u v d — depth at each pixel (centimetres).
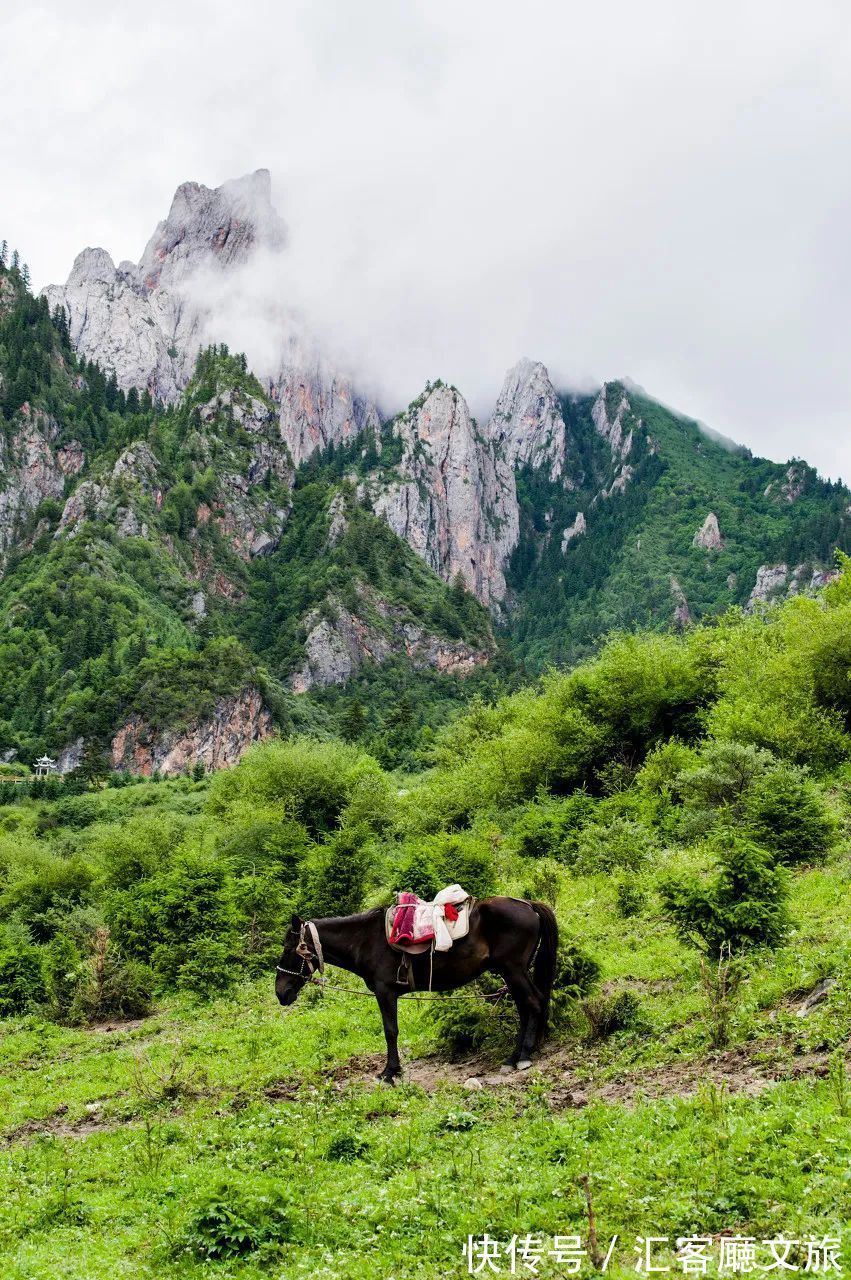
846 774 2928
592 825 2938
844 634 3366
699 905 1413
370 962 1209
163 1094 1360
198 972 2198
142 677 15288
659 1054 1084
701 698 4131
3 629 17438
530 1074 1139
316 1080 1291
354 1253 712
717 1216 670
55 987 2264
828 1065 894
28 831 8312
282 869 3241
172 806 9456
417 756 10044
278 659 19925
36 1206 941
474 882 2350
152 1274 726
